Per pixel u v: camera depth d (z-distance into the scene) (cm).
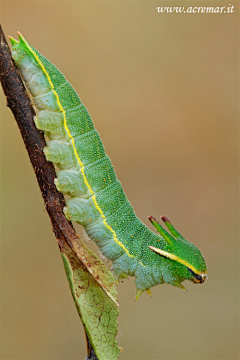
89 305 20
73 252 20
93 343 20
